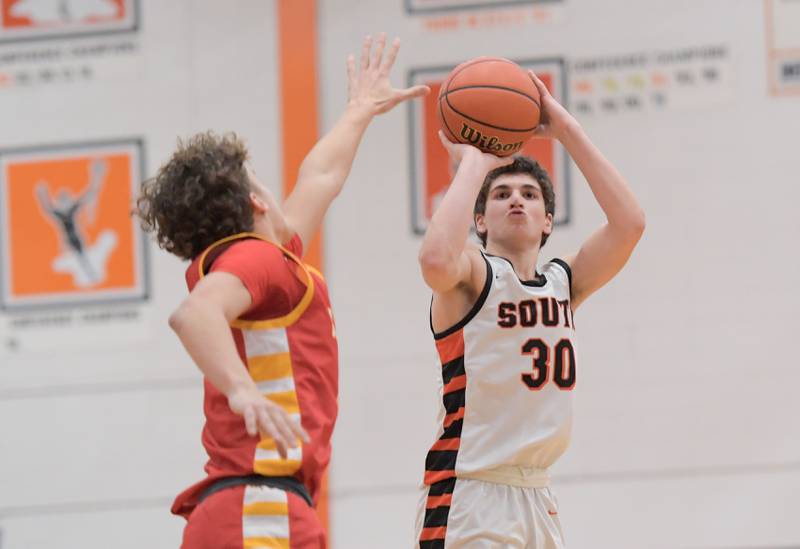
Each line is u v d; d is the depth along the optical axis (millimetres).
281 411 8766
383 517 21859
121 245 23375
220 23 23578
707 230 21781
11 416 23062
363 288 22438
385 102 13023
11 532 22734
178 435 22750
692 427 21406
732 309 21578
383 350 22250
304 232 11688
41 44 24000
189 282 10000
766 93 21984
